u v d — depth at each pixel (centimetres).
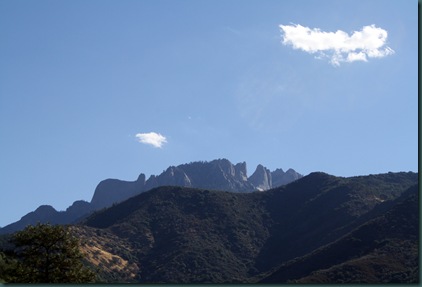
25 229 3959
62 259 3847
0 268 3956
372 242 8038
